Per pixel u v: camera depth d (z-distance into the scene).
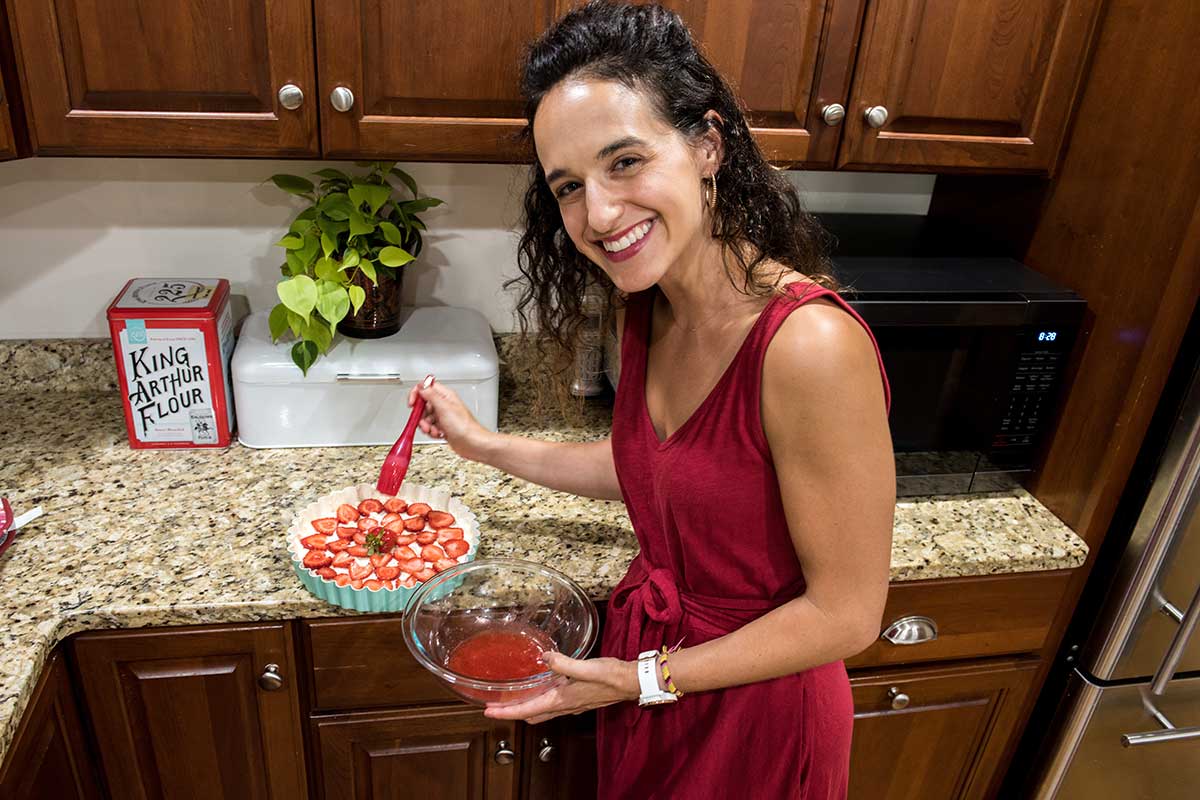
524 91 0.95
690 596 1.13
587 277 1.17
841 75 1.32
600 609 1.33
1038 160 1.44
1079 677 1.59
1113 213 1.35
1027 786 1.75
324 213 1.44
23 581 1.20
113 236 1.58
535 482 1.35
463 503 1.42
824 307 0.92
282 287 1.38
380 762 1.41
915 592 1.42
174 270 1.63
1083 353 1.43
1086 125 1.40
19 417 1.57
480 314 1.69
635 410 1.12
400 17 1.21
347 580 1.20
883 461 0.94
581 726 1.42
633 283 0.94
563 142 0.88
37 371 1.64
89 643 1.20
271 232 1.62
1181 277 1.25
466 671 1.16
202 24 1.17
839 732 1.14
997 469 1.54
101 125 1.21
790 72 1.31
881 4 1.28
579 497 1.47
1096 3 1.33
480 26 1.23
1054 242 1.48
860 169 1.41
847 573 0.97
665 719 1.16
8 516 1.27
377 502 1.34
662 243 0.92
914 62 1.33
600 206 0.89
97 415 1.59
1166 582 1.46
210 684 1.28
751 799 1.15
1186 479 1.36
